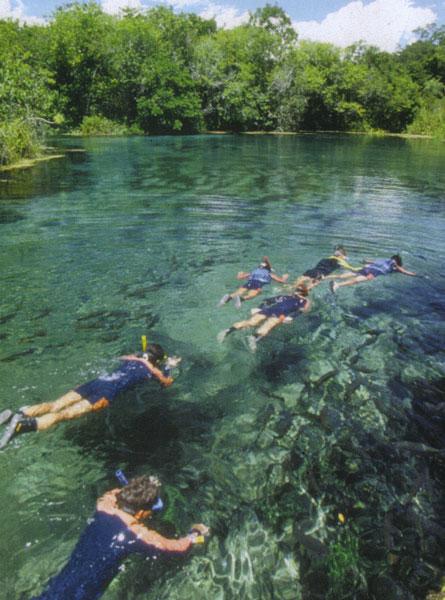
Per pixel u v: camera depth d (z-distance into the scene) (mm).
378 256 9711
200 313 6902
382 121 57938
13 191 15086
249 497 3812
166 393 5066
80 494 3732
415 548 3410
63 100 38031
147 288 7664
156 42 41906
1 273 8039
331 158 27438
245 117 47594
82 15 39312
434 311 7285
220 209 13250
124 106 41781
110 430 4469
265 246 10031
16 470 3939
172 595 3051
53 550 3256
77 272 8211
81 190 15477
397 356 5977
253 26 52625
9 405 4742
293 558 3322
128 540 3170
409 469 4141
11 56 28406
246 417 4746
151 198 14492
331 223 12086
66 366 5441
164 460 4141
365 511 3711
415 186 18422
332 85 54000
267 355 5891
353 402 5039
